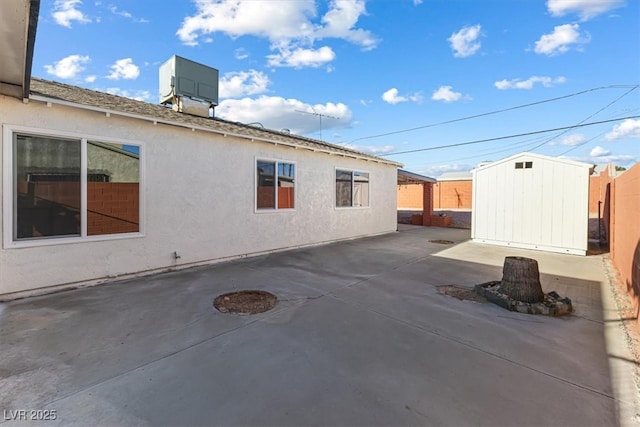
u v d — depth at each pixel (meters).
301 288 4.95
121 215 5.38
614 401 2.18
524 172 9.02
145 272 5.68
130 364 2.61
